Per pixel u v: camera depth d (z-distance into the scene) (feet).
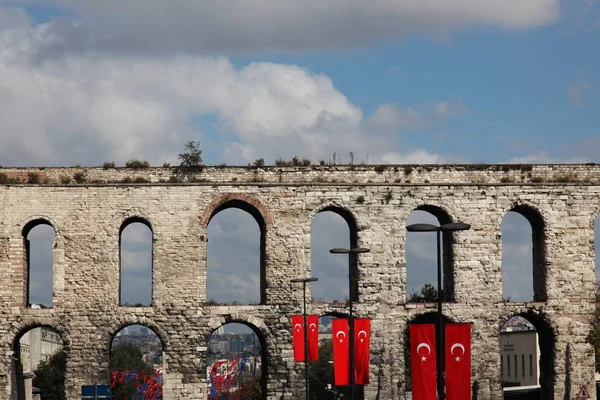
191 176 321.11
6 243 313.73
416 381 278.26
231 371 636.89
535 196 329.11
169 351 312.71
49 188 316.19
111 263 314.76
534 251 335.47
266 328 315.78
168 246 316.40
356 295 321.93
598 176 334.24
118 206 317.01
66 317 311.88
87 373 310.45
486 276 324.19
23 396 345.31
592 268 329.52
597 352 314.96
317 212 322.14
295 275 318.45
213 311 314.55
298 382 314.35
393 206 324.19
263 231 322.96
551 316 325.21
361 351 302.86
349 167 325.42
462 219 325.42
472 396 318.86
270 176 322.96
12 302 311.88
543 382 331.36
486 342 321.52
